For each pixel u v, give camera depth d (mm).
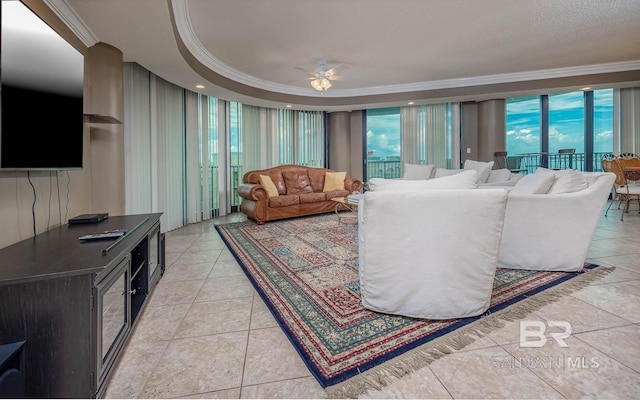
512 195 2371
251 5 2943
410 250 1598
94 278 1107
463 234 1562
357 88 6152
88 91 2691
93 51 2783
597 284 2084
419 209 1565
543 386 1147
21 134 1493
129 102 3537
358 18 3256
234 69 4828
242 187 5129
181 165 4715
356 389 1146
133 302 1793
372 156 7441
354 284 2201
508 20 3381
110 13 2361
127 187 3508
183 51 3406
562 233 2309
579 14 3291
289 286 2184
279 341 1493
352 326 1596
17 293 1053
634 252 2811
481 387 1149
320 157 7184
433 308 1608
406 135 6777
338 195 5648
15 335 1057
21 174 1696
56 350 1077
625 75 4949
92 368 1094
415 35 3711
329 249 3193
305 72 4992
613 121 6051
